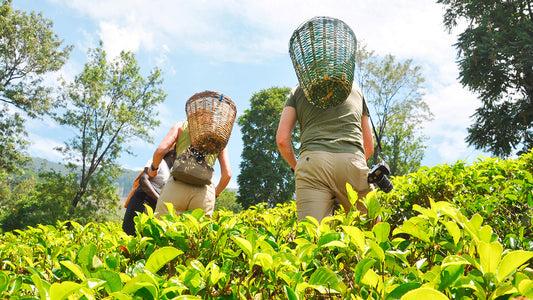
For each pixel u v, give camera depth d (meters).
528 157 2.92
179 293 0.72
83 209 24.70
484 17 21.05
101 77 26.81
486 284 0.62
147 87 28.22
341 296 0.74
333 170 2.21
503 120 19.42
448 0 24.12
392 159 35.66
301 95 2.50
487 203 1.88
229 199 43.94
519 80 20.09
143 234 1.26
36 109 25.02
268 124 32.34
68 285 0.57
